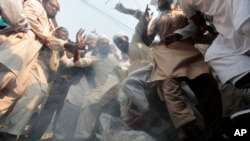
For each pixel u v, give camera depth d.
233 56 2.18
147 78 3.03
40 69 3.19
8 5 2.81
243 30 1.91
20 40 2.88
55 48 3.21
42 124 3.54
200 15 2.63
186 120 2.48
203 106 2.71
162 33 2.97
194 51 2.76
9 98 2.74
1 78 2.65
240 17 1.90
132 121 3.14
